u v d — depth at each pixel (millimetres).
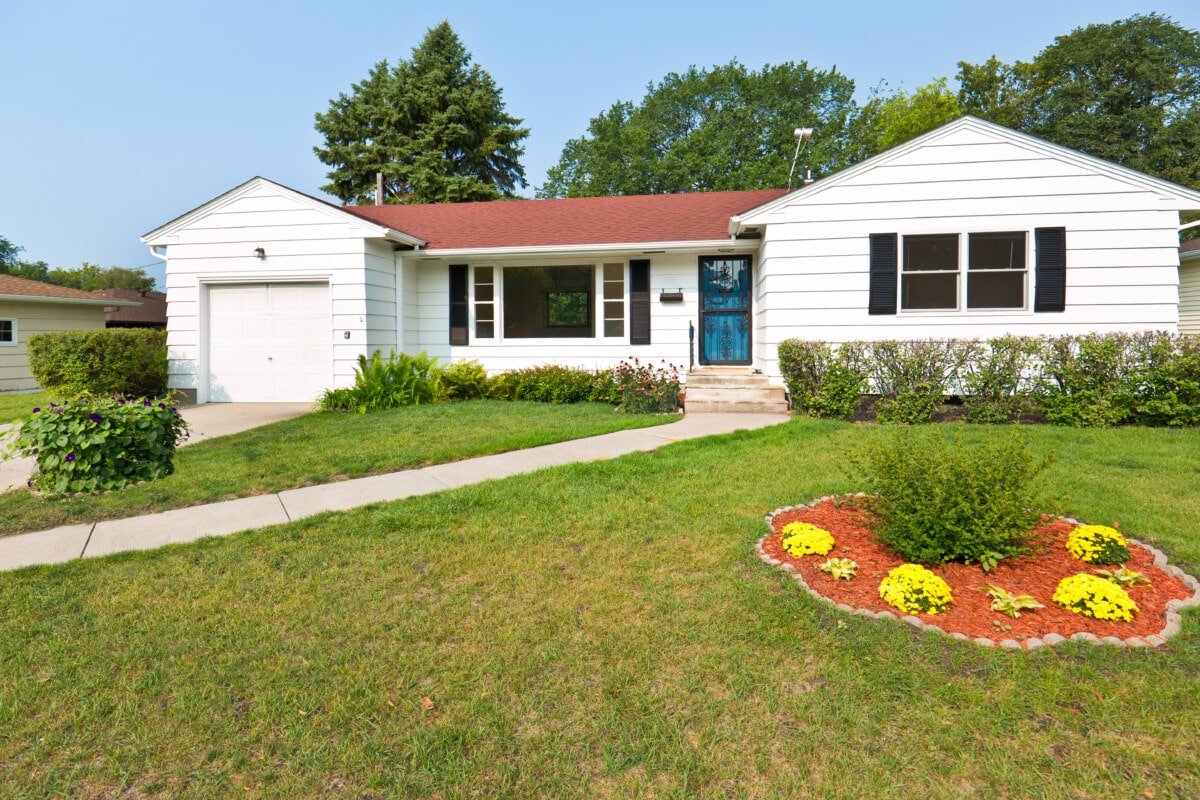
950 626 3102
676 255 12625
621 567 3875
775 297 10336
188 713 2527
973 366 9164
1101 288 9531
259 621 3271
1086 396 8469
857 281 10078
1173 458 6293
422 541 4359
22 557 4211
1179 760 2213
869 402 9656
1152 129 33125
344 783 2172
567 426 8859
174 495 5582
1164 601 3322
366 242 11555
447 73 34219
